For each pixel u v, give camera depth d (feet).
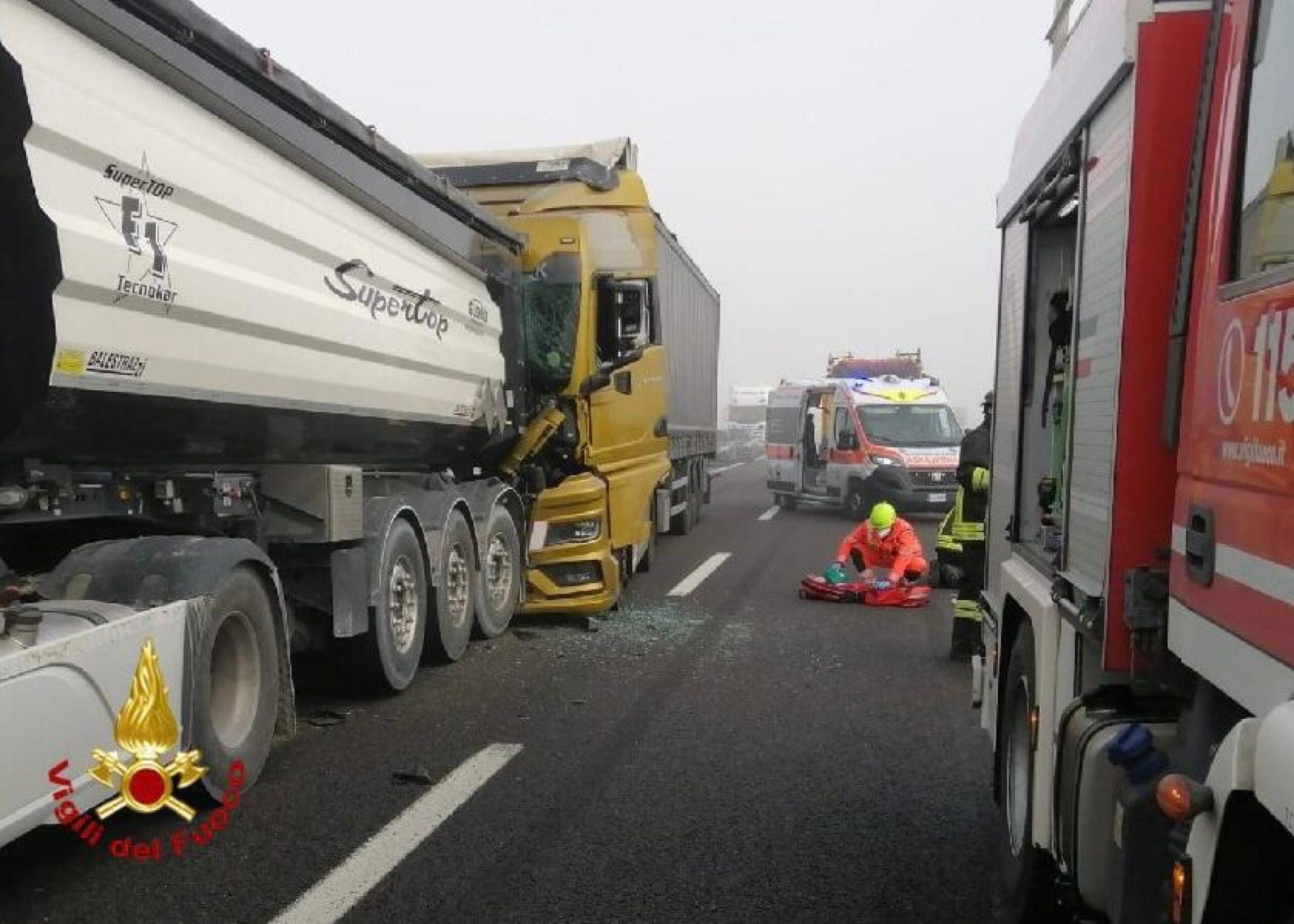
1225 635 7.32
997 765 14.33
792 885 13.73
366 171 21.50
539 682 24.54
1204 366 7.97
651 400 38.01
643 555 41.88
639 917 12.79
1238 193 7.60
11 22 12.27
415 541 24.31
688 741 19.92
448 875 13.89
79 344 13.24
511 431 30.96
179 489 17.67
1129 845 8.36
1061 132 12.10
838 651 27.86
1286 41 7.06
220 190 16.31
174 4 14.88
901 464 62.75
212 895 13.24
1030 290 14.97
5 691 11.35
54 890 13.37
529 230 32.58
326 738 20.04
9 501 13.96
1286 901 6.39
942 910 13.05
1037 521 14.70
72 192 13.01
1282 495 6.48
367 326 21.36
